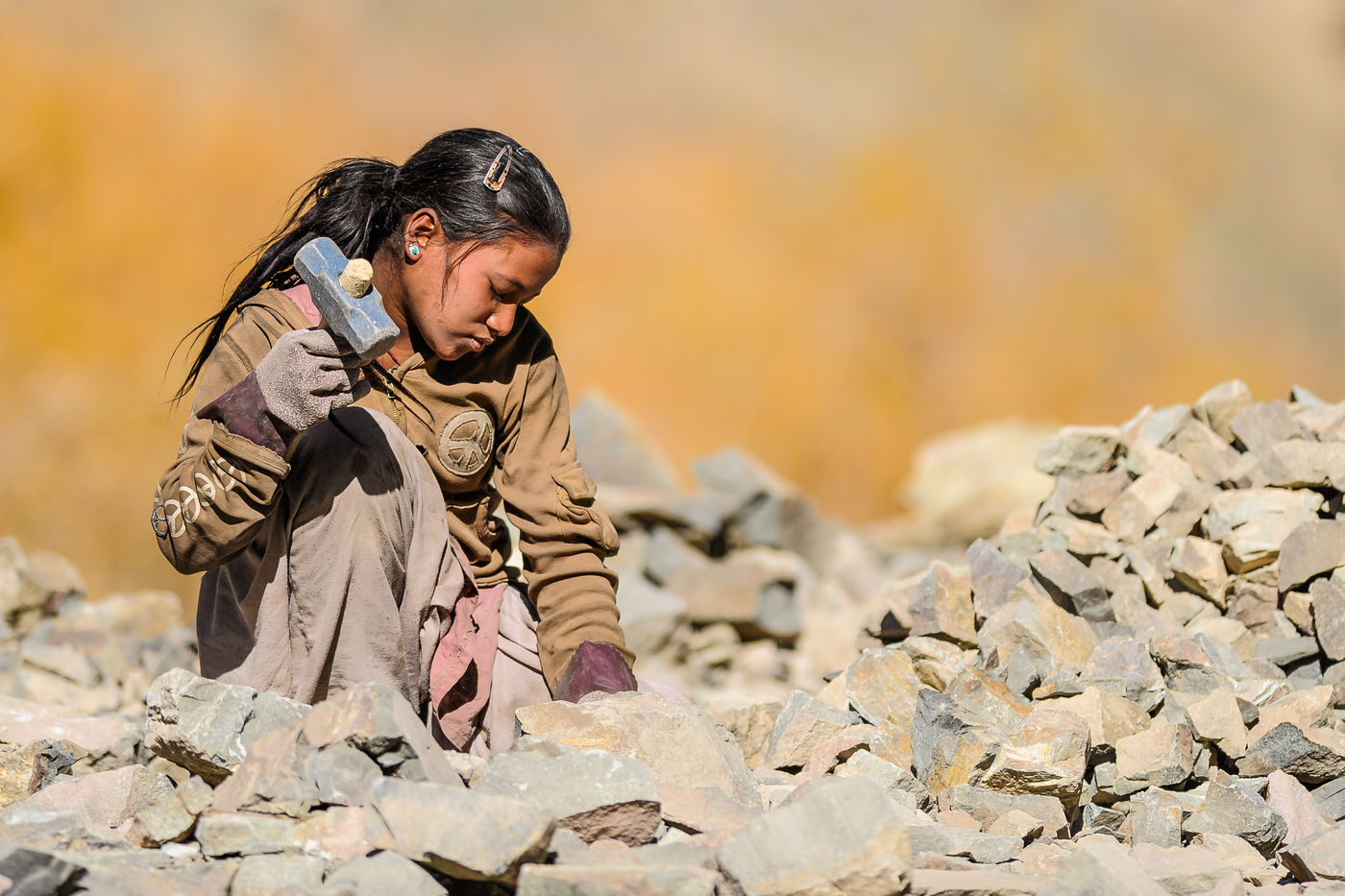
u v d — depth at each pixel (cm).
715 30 5903
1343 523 766
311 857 498
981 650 748
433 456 663
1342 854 554
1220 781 660
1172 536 834
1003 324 5516
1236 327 5684
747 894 484
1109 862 516
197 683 554
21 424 3681
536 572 689
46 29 4894
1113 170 5928
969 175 5806
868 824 486
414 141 5316
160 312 4444
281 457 564
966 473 2686
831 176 5684
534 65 5581
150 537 3020
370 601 588
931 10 6162
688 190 5456
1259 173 6038
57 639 1077
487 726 667
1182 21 6475
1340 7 6662
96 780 586
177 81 5003
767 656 1395
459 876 492
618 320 5228
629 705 605
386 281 650
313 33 5294
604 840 527
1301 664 755
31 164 4609
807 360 5266
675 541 1501
